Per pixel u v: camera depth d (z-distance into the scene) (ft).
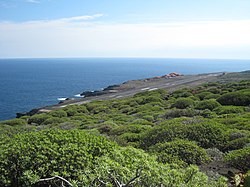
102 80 442.91
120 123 60.54
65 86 347.36
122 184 15.60
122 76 536.42
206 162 28.04
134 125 48.55
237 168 26.13
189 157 27.61
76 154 20.24
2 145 22.24
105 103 111.04
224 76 194.39
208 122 38.45
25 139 22.63
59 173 19.45
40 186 20.03
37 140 22.29
